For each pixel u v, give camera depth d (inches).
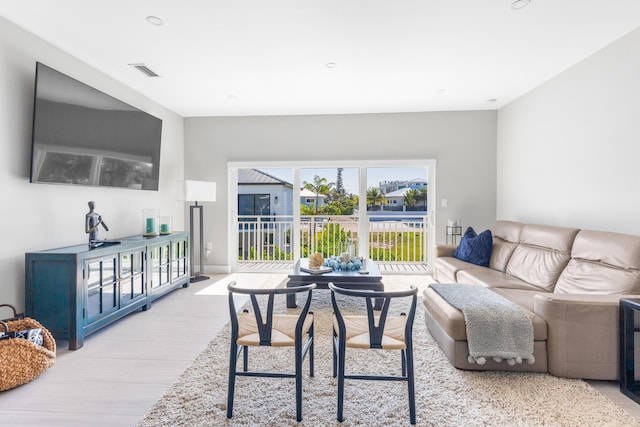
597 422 66.2
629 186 108.2
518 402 72.6
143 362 92.2
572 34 109.4
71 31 107.1
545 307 84.1
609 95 115.7
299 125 204.4
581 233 112.2
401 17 99.7
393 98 175.0
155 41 114.0
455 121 197.9
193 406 71.7
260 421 67.0
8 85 100.8
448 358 90.6
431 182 202.5
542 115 153.5
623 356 77.2
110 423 66.5
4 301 99.7
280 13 97.3
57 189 117.4
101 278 111.0
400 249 217.3
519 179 172.7
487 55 125.3
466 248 159.6
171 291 163.8
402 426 65.5
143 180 157.8
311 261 142.6
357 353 97.4
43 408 71.3
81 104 119.6
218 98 174.4
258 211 226.8
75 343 99.4
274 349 99.8
